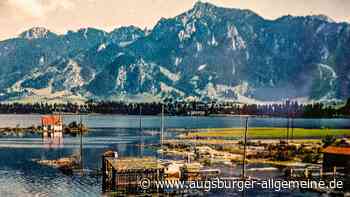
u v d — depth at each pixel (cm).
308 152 13338
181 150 14712
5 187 8619
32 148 15512
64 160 12069
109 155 10469
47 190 8369
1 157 13000
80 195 7962
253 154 13062
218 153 13312
